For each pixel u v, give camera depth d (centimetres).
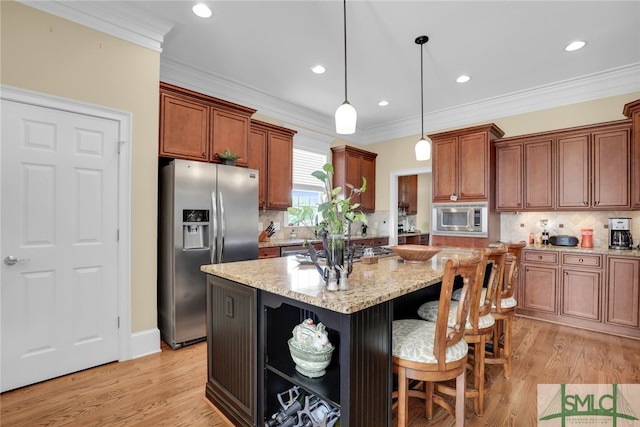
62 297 222
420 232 659
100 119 239
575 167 350
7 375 202
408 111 477
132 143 254
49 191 217
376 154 566
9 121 202
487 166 393
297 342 152
